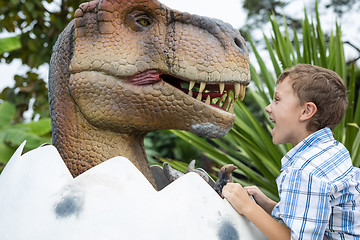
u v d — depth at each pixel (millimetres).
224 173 1028
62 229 808
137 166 1021
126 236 789
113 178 843
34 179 881
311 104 984
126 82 936
